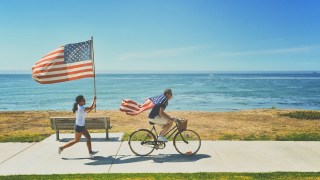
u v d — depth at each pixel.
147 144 8.80
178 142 10.05
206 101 44.66
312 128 13.78
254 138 11.17
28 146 9.93
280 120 16.62
